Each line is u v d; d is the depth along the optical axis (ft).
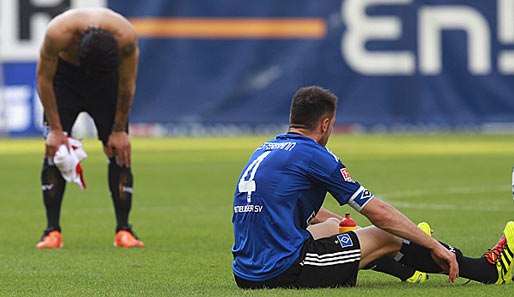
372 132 302.66
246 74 300.61
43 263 69.21
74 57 76.69
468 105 303.07
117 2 295.89
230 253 75.00
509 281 54.13
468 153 220.84
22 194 137.69
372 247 50.83
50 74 76.33
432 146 247.09
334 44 301.63
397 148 239.50
